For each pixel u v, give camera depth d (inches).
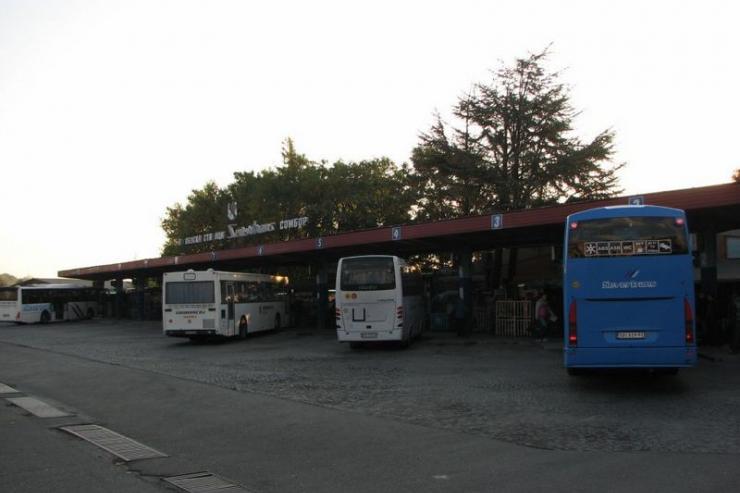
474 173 1277.1
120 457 283.3
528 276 1339.8
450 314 1088.8
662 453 274.5
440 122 1354.6
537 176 1261.1
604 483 231.6
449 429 333.1
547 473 246.7
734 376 498.9
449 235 895.1
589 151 1241.4
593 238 430.6
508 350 748.0
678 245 419.2
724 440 296.0
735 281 912.3
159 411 404.8
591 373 495.5
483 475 246.2
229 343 994.1
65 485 238.4
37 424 366.0
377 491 228.7
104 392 494.0
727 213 657.0
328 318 1362.0
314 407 406.3
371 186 1625.2
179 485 238.1
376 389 476.7
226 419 372.5
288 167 1722.4
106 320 1878.7
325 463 269.4
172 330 973.2
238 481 244.1
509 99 1270.9
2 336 1262.3
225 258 1331.2
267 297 1189.7
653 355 414.0
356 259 805.2
